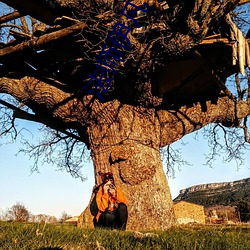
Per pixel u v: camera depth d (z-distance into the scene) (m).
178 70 11.26
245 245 3.60
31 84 11.59
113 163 11.15
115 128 11.41
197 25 8.77
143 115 11.69
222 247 3.53
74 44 9.97
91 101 11.56
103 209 8.50
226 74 12.22
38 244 3.34
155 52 9.85
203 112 12.89
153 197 10.70
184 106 12.80
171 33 9.17
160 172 11.39
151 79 11.22
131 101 11.63
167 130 12.52
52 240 3.59
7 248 3.10
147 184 10.80
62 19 8.80
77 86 11.65
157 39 9.10
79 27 8.81
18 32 10.00
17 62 11.11
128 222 10.42
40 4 8.53
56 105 11.76
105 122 11.53
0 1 8.34
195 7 8.91
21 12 8.91
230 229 6.61
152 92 11.41
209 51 9.98
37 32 10.00
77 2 8.34
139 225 10.34
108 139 11.41
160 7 8.83
